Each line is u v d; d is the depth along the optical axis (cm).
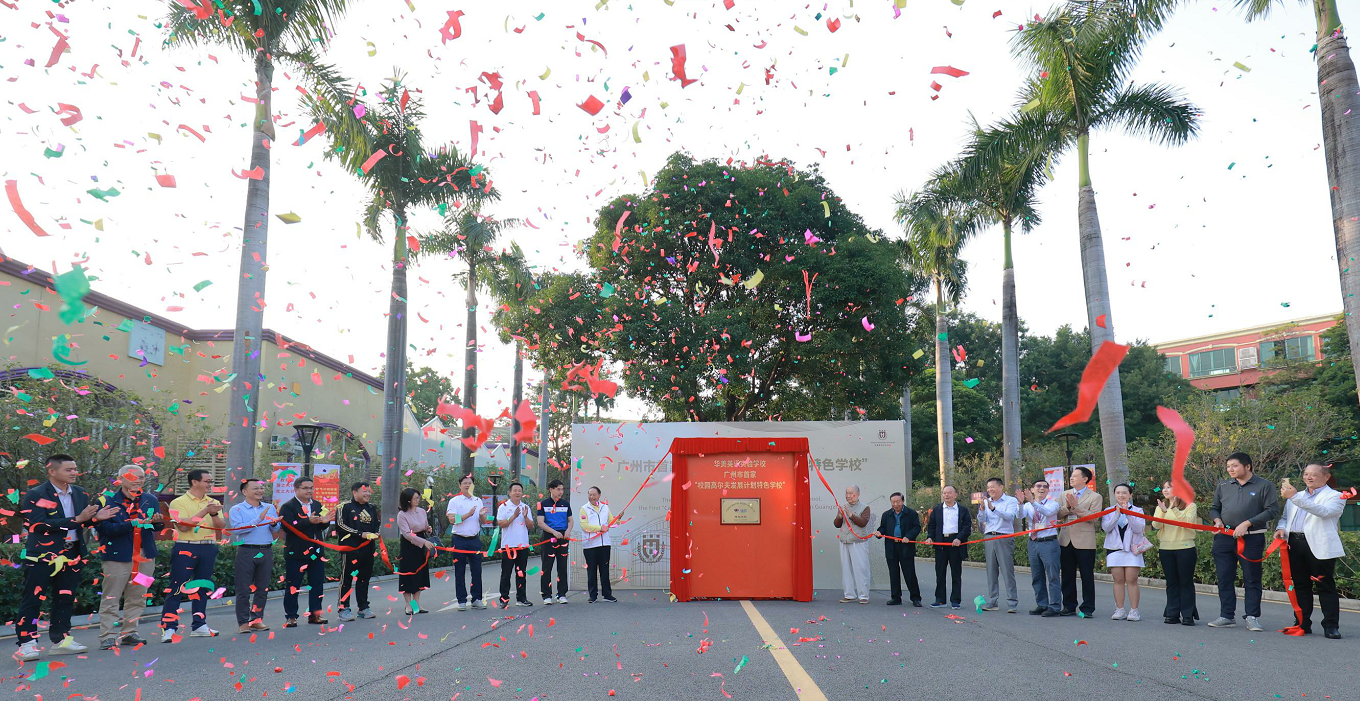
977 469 2686
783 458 1158
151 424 1365
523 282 2300
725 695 500
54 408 1189
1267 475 1772
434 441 3475
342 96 1448
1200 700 486
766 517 1148
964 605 1074
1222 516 821
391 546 1695
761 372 2214
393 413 1827
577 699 493
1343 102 1098
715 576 1137
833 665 599
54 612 702
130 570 743
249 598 841
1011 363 2222
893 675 561
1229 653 650
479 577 1041
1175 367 4369
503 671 582
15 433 1130
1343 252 1088
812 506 1320
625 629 808
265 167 1312
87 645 741
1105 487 1734
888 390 2238
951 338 3825
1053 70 1708
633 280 2159
